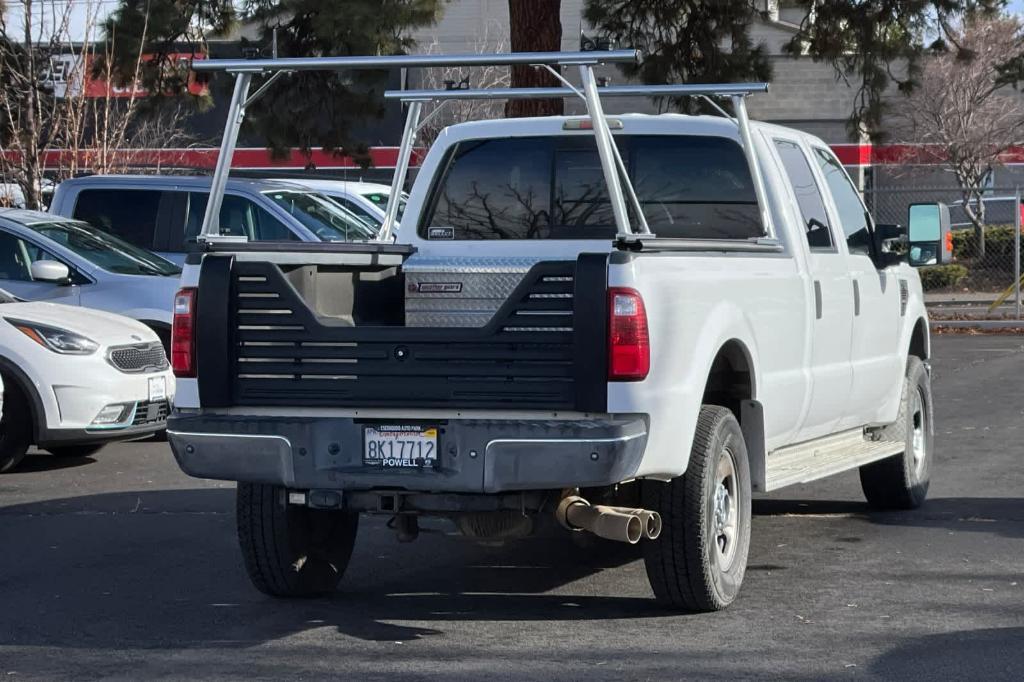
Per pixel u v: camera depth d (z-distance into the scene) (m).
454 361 7.91
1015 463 14.70
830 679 7.27
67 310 15.51
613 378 7.72
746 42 28.44
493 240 10.57
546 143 10.54
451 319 9.46
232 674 7.51
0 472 14.74
